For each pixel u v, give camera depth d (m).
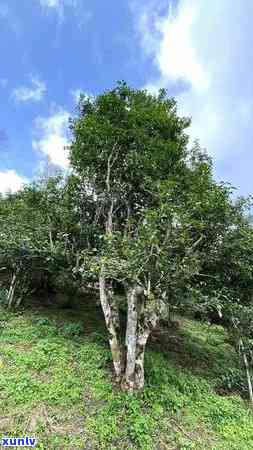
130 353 7.36
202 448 6.06
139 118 9.65
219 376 9.46
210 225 8.55
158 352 10.11
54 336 9.32
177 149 9.80
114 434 5.84
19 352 7.99
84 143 9.59
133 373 7.21
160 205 7.70
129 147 9.77
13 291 11.69
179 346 11.53
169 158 9.63
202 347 12.12
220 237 8.84
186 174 9.70
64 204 11.11
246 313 9.00
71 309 12.80
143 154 9.46
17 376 6.87
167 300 8.28
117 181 9.98
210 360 10.88
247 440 6.63
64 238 10.56
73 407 6.34
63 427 5.82
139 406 6.61
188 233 7.76
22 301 12.38
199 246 8.88
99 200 10.40
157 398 7.10
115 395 6.89
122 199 9.95
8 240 10.55
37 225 11.03
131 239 7.58
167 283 7.57
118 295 12.21
